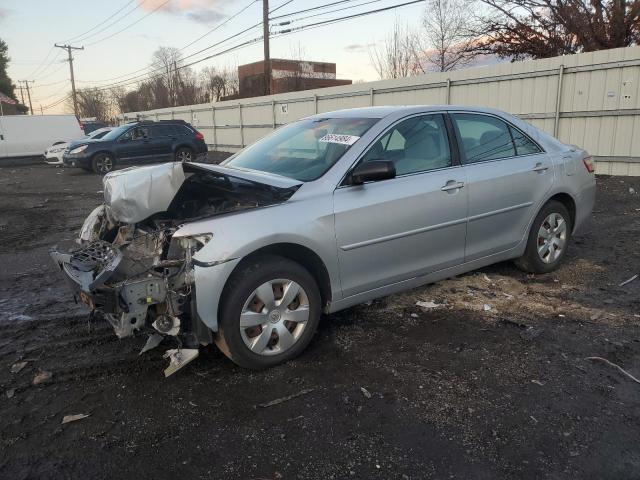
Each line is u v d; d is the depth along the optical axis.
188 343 3.47
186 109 30.84
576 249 6.39
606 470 2.57
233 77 55.25
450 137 4.54
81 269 3.31
